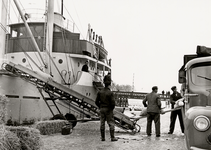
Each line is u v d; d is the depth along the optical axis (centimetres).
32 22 1645
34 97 1296
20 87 1206
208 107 425
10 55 1658
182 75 768
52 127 977
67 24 1942
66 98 1213
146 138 909
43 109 1363
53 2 1589
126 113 1262
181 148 711
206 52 762
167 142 815
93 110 1183
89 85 1809
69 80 1684
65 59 1689
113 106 841
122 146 736
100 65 2270
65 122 1043
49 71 1609
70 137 901
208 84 698
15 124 1143
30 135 522
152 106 964
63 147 709
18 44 1653
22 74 1128
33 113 1282
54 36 1691
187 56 899
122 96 3612
